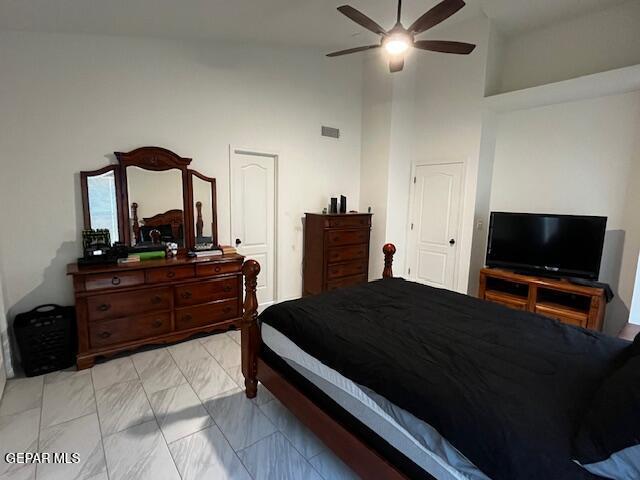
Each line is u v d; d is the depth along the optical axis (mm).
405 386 1422
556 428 1156
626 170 3355
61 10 2486
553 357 1649
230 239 4004
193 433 2123
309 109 4469
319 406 1870
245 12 2934
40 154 2910
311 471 1858
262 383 2365
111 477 1793
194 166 3660
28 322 2717
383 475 1485
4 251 2834
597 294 3156
